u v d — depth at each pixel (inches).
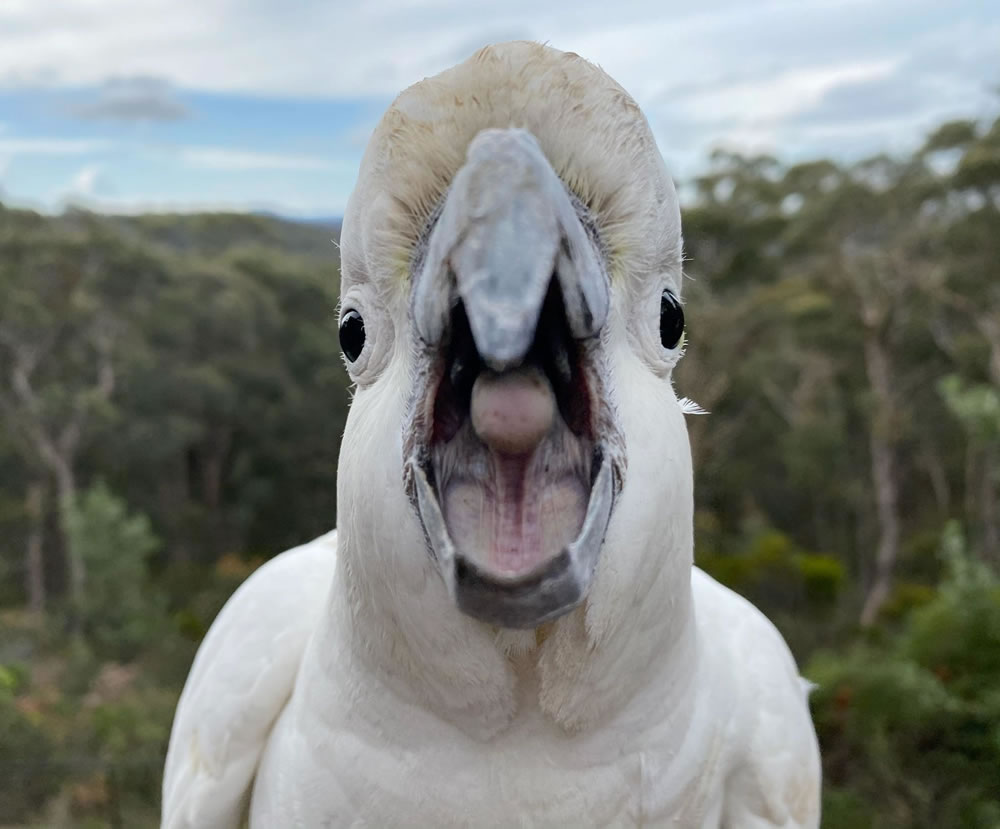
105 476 1750.7
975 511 1400.1
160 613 1243.2
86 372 1710.1
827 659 511.2
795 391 1534.2
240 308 1836.9
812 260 1526.8
